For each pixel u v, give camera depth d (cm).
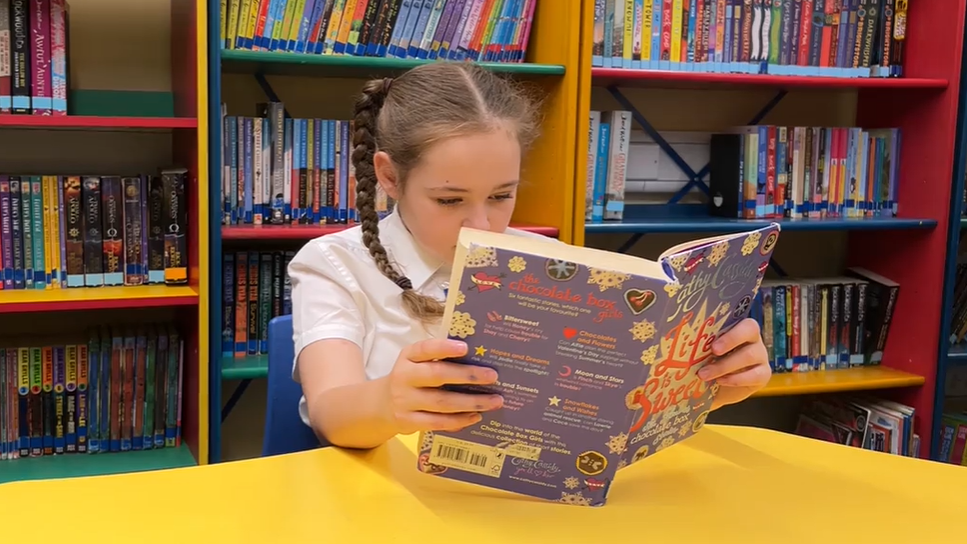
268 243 199
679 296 68
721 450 94
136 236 178
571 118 187
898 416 221
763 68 209
